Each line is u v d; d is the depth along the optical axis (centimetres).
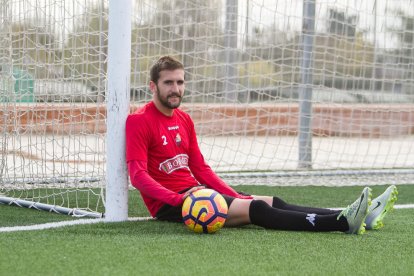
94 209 842
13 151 974
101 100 846
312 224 693
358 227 687
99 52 832
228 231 700
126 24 732
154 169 738
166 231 696
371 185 1184
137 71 1231
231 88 1684
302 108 1392
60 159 944
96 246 612
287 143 1922
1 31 957
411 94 1894
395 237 689
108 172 752
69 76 908
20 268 533
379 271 548
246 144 1822
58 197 923
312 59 1405
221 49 1566
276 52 1898
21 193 948
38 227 714
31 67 940
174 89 723
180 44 1478
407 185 1191
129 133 724
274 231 703
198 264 555
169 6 1371
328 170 1331
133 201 927
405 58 1627
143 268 538
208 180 763
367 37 1534
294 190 1105
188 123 769
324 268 552
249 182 1187
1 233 675
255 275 526
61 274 518
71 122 921
